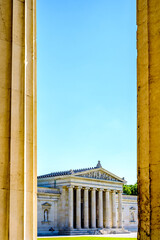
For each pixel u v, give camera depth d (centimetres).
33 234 1341
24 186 1312
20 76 1366
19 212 1283
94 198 12025
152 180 1165
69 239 7575
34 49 1486
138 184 1223
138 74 1277
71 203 11219
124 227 13862
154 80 1209
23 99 1360
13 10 1373
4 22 1363
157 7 1234
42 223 10925
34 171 1413
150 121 1198
